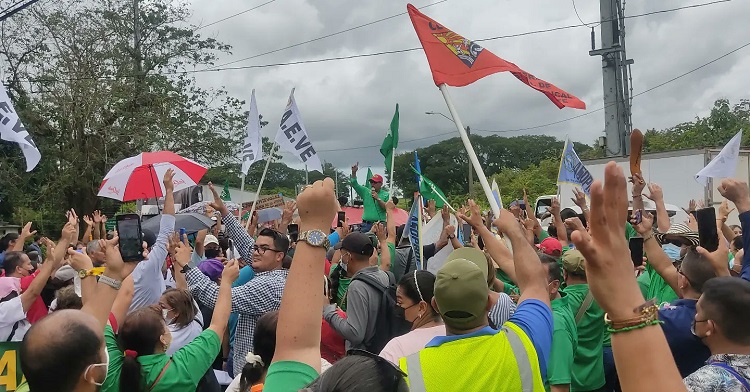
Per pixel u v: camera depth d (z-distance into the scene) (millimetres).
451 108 3809
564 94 4406
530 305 2498
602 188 1384
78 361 2119
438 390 2275
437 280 2500
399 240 8273
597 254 1399
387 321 4715
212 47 28125
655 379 1367
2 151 25219
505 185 40156
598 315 4387
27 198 25656
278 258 5098
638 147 3146
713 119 39688
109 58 26234
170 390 3166
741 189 4164
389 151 9133
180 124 27453
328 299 5117
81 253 2809
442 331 3273
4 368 3846
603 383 4434
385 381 1585
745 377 2443
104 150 26078
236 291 4602
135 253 2887
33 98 25500
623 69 20625
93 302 2701
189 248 4832
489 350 2316
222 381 4742
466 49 4141
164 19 27406
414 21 4117
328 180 1897
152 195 8117
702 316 2703
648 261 4711
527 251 2639
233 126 28016
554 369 3504
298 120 8820
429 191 7566
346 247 5051
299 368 1786
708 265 3584
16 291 5379
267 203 13305
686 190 18156
